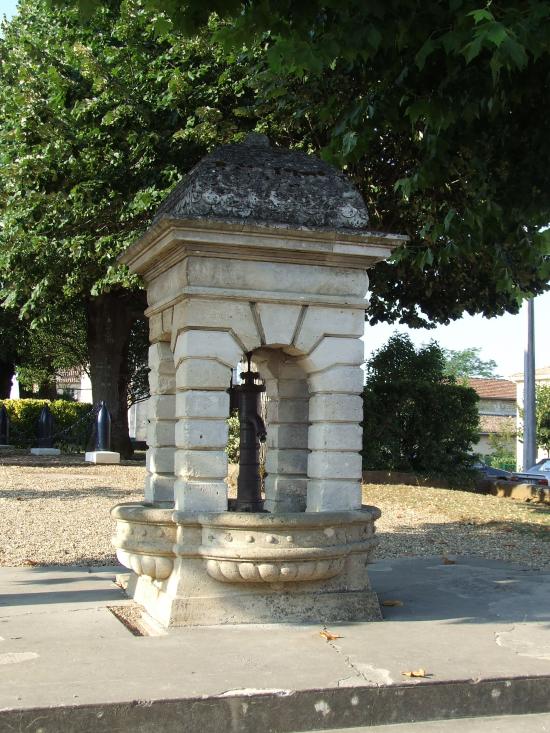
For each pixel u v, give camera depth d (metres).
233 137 12.69
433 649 5.16
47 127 14.12
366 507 6.06
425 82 7.46
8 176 15.17
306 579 5.62
